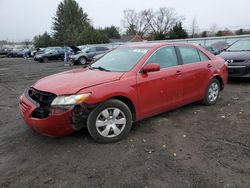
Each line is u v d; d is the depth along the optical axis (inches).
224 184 117.3
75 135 171.5
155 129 181.6
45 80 171.0
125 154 145.9
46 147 157.3
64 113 143.3
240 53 341.1
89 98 148.3
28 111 152.9
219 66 239.0
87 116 151.3
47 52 1098.1
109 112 158.2
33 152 152.2
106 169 131.4
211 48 737.0
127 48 205.6
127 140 164.1
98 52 893.8
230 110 222.4
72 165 136.2
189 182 119.3
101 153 147.6
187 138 166.2
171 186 116.8
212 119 200.5
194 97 215.6
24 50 1688.0
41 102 150.9
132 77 167.8
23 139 170.9
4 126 199.9
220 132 175.2
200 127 184.7
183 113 215.3
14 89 381.4
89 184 120.0
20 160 143.9
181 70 198.5
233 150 148.9
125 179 122.6
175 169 130.0
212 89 235.8
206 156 142.4
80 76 168.7
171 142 160.7
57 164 137.7
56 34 3262.8
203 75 220.2
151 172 127.7
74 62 867.4
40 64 957.8
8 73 635.5
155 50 188.2
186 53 211.8
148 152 147.9
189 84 206.7
